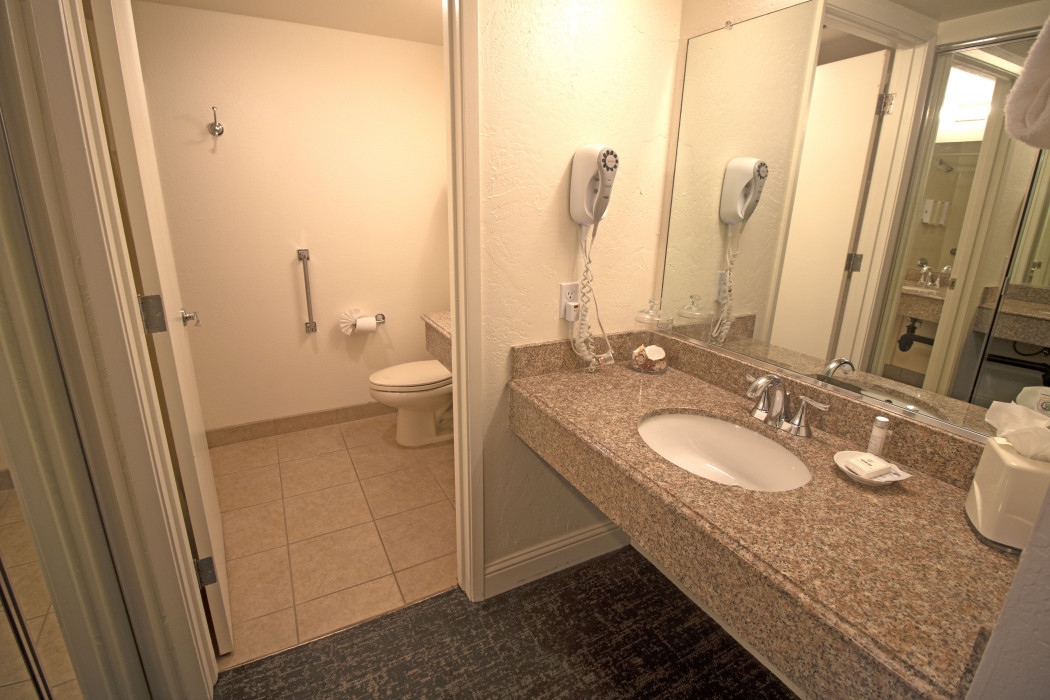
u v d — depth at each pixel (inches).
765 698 53.0
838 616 26.2
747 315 56.8
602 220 60.0
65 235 37.2
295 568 71.6
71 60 35.0
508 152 51.8
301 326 107.9
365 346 115.6
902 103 40.6
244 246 98.5
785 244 51.7
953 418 39.9
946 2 36.8
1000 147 35.0
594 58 53.7
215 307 98.8
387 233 110.9
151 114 85.9
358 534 79.2
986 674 14.6
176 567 47.2
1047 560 12.7
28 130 34.8
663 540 38.1
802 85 47.8
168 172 89.3
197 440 56.9
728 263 57.7
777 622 29.5
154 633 47.7
